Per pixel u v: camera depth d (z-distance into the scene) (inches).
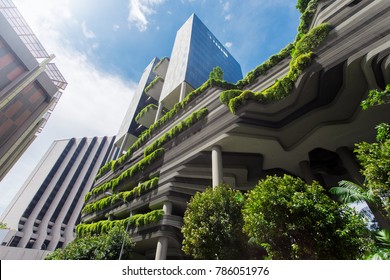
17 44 1314.0
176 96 1927.9
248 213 438.0
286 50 1006.4
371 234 358.9
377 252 323.6
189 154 1090.1
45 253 2637.8
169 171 1191.6
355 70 684.1
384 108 753.0
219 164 926.4
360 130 855.7
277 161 1068.5
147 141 1593.3
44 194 3900.1
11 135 1315.2
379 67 629.0
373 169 341.1
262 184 438.3
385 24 621.9
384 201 337.1
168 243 1107.3
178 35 2598.4
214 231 539.5
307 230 357.1
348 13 732.0
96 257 916.6
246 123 883.4
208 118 1065.5
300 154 1018.1
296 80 783.1
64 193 3996.1
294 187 407.2
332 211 362.0
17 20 1425.9
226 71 2443.4
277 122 912.9
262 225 385.4
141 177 1414.9
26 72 1391.5
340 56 690.2
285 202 377.4
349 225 340.8
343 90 746.2
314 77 741.3
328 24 767.1
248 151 1002.1
